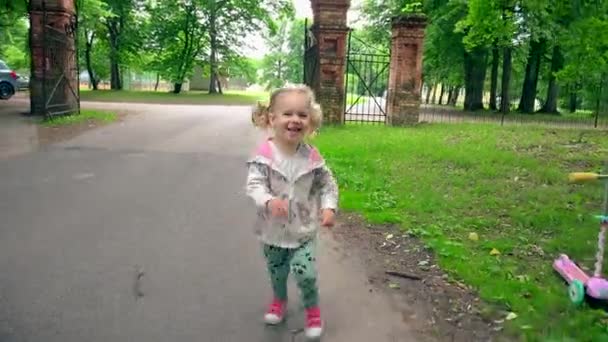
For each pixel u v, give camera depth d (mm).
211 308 3527
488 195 6773
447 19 26250
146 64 40188
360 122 17031
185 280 3977
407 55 15688
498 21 15125
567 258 4188
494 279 3996
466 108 31266
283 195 3010
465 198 6547
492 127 15672
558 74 16234
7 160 8766
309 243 3086
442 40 28406
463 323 3357
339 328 3295
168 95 33781
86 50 36781
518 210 6004
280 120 2980
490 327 3291
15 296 3625
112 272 4090
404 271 4242
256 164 3037
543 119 23328
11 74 23375
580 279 3746
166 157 9500
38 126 13422
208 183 7418
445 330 3266
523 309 3459
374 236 5168
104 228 5207
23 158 8984
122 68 41469
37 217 5527
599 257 3699
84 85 53531
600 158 9703
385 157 9484
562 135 13656
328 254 4648
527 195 6680
